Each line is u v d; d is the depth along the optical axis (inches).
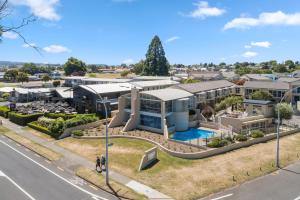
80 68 7317.9
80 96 2736.2
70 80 4630.9
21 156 1547.7
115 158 1478.8
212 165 1392.7
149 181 1203.2
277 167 1373.0
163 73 5442.9
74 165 1390.3
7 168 1358.3
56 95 3287.4
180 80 4222.4
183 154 1487.5
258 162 1437.0
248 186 1165.1
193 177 1246.9
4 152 1620.3
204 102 2699.3
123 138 1859.0
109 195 1079.6
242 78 4419.3
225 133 1926.7
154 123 2064.5
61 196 1065.5
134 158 1476.4
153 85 3245.6
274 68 7081.7
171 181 1205.7
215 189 1133.1
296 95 2864.2
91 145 1722.4
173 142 1747.0
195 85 2844.5
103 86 2800.2
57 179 1227.9
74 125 1999.3
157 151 1578.5
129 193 1087.6
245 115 2326.5
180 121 2098.9
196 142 1761.8
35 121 2301.9
